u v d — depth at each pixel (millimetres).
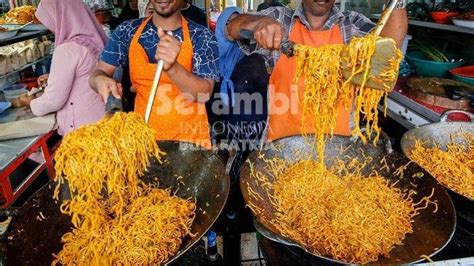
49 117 2121
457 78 2012
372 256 850
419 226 912
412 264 779
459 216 946
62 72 1936
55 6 1909
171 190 1094
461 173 1153
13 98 2268
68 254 880
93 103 2084
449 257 905
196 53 1402
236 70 1921
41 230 875
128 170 966
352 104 1106
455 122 1343
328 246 887
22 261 774
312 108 1121
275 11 1573
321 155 1149
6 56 2309
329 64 1024
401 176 1076
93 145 903
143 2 2926
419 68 2277
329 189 1097
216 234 1174
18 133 1914
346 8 3322
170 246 915
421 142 1288
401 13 1297
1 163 1632
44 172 2152
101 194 1052
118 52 1470
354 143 1189
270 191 1075
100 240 911
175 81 1206
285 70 1508
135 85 1439
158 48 986
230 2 5762
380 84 946
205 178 1033
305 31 1512
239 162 1390
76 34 1962
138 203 1017
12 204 1720
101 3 4137
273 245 943
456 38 2334
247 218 1193
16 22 2303
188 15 2143
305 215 986
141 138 970
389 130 2305
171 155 1096
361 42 927
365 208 998
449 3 2145
